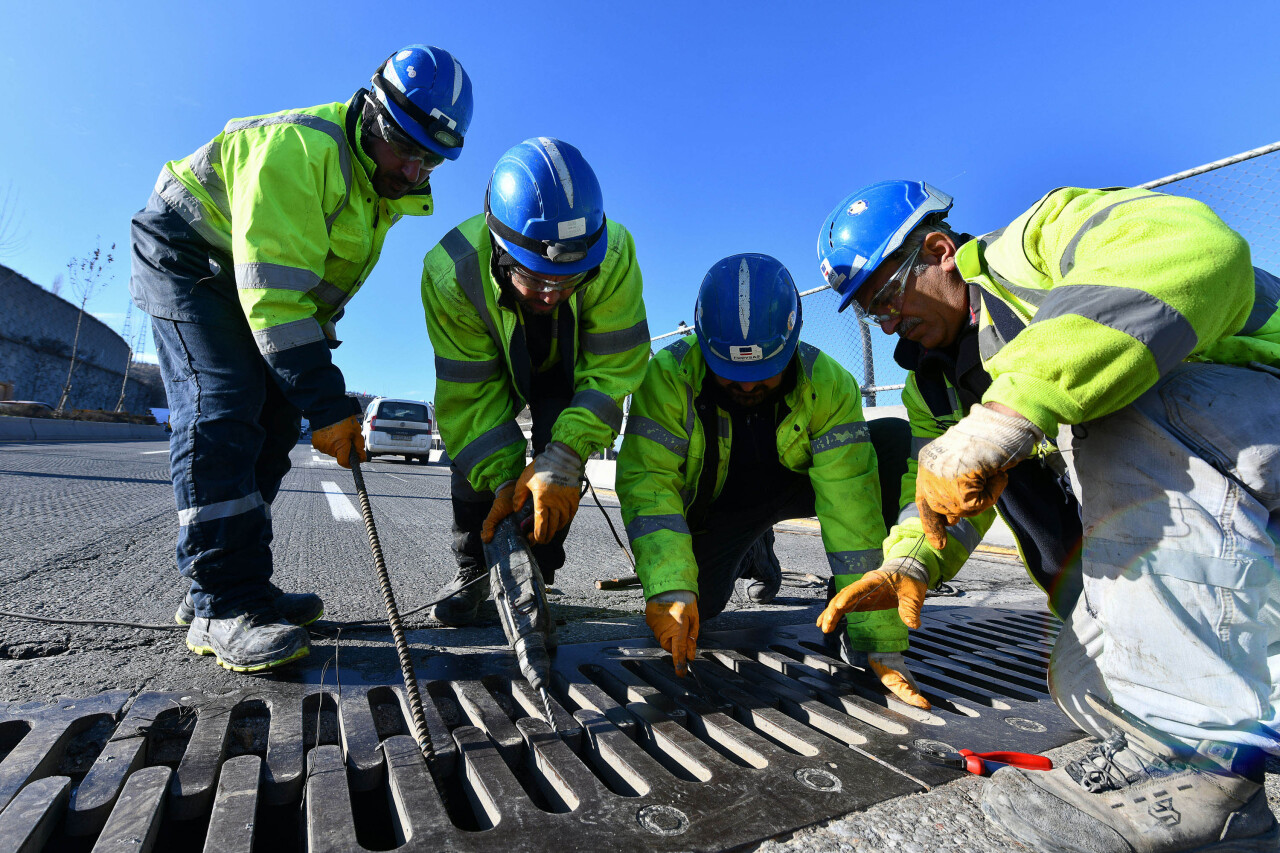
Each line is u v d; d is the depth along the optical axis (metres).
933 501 0.96
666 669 1.74
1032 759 1.22
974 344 1.35
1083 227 0.95
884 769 1.20
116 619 2.06
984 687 1.75
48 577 2.55
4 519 3.79
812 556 4.50
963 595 3.08
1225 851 0.92
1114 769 0.97
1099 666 1.02
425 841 0.91
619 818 0.99
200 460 1.61
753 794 1.08
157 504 4.97
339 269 1.89
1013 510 1.40
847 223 1.44
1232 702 0.86
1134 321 0.82
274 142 1.57
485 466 1.87
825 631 1.46
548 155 1.65
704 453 1.95
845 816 1.04
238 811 0.97
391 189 1.91
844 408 1.92
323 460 14.15
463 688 1.51
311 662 1.68
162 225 1.66
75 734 1.25
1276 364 0.94
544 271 1.62
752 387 1.84
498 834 0.94
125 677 1.54
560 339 1.87
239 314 1.71
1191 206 0.90
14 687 1.46
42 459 8.34
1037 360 0.86
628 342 1.88
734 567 2.32
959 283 1.36
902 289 1.38
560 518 1.71
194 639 1.68
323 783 1.06
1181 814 0.90
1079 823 0.93
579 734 1.32
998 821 1.02
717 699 1.53
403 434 15.45
